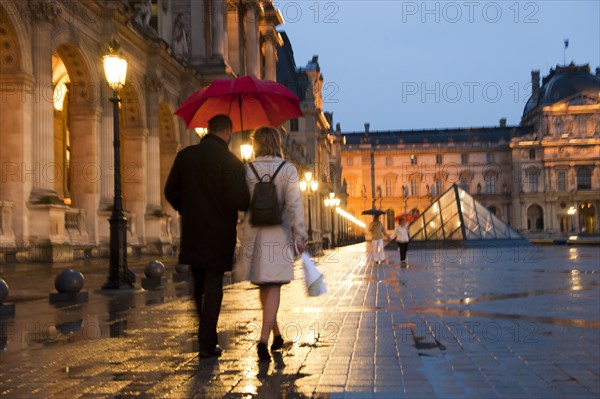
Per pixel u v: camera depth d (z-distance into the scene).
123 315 9.86
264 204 6.27
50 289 14.11
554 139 131.62
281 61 79.81
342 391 4.93
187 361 6.14
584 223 136.62
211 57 40.56
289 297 12.44
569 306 10.39
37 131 21.14
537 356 6.18
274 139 6.64
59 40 22.44
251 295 13.21
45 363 6.07
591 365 5.77
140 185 30.05
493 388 4.95
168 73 33.81
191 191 6.29
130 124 30.12
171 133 34.94
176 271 17.42
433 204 53.62
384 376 5.42
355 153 143.50
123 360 6.21
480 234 51.44
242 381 5.30
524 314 9.41
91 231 25.00
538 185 133.75
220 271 6.36
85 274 18.86
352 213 143.62
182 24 39.34
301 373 5.57
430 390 4.92
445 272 20.27
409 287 14.60
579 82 133.12
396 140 145.75
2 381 5.35
